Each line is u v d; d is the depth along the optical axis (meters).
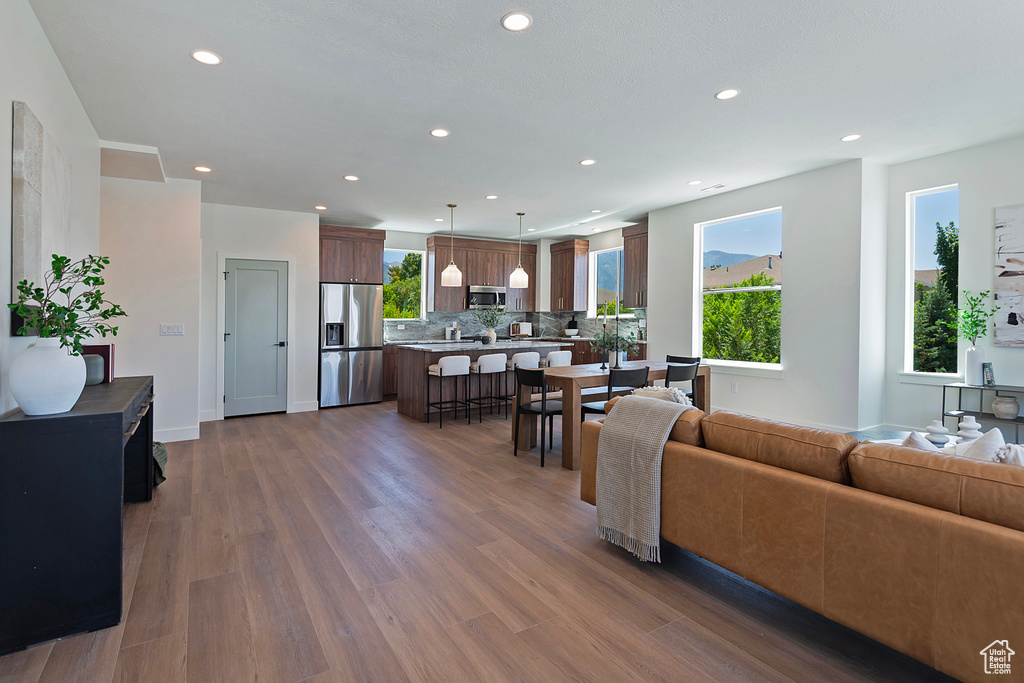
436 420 6.02
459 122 3.65
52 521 1.84
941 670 1.46
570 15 2.36
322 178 5.05
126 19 2.37
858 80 3.02
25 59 2.20
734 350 5.97
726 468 2.04
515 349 6.96
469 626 1.93
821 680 1.64
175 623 1.94
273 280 6.38
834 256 4.84
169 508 3.13
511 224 7.76
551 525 2.90
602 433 2.60
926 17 2.39
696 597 2.15
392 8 2.30
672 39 2.57
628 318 8.22
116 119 3.53
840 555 1.68
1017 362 4.07
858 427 4.71
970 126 3.79
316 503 3.23
